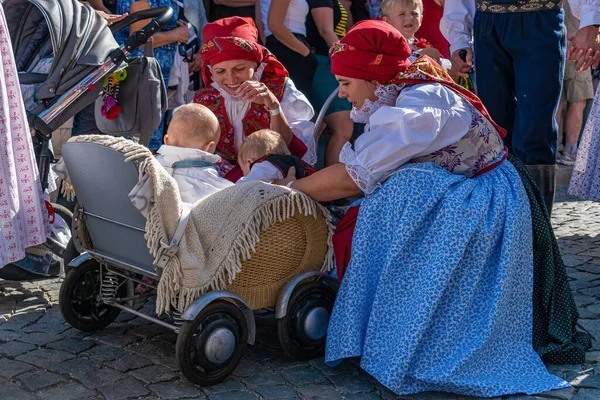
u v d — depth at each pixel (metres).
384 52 3.01
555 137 4.25
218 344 2.84
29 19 3.98
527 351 2.99
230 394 2.83
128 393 2.82
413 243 2.88
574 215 5.70
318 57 5.20
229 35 3.79
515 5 4.18
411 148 2.88
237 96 3.83
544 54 4.13
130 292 3.46
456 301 2.84
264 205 2.86
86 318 3.39
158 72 4.24
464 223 2.82
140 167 2.70
